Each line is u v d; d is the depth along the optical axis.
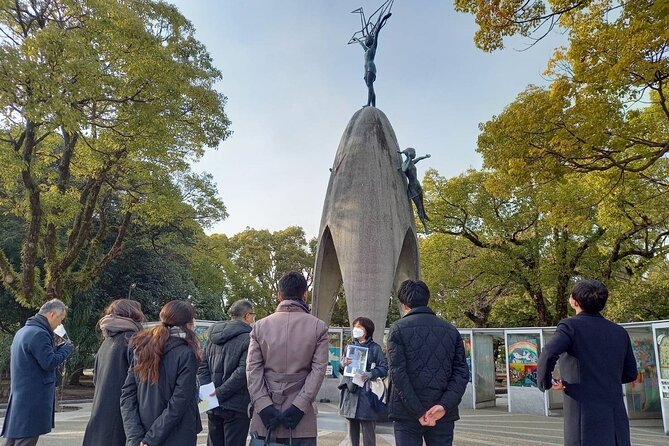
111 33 12.32
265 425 3.22
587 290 3.62
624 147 9.84
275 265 39.28
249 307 4.64
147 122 13.12
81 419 10.29
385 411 5.43
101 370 3.83
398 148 9.99
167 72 13.46
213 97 15.84
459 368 3.51
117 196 20.17
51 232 15.38
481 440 8.15
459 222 21.42
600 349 3.41
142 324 4.13
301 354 3.38
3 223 18.17
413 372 3.42
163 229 22.22
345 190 9.23
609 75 8.57
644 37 8.08
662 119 11.50
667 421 10.34
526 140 10.35
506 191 12.28
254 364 3.37
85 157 15.29
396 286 10.26
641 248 19.14
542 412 13.26
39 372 4.42
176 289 23.83
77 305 18.30
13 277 14.56
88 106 13.95
